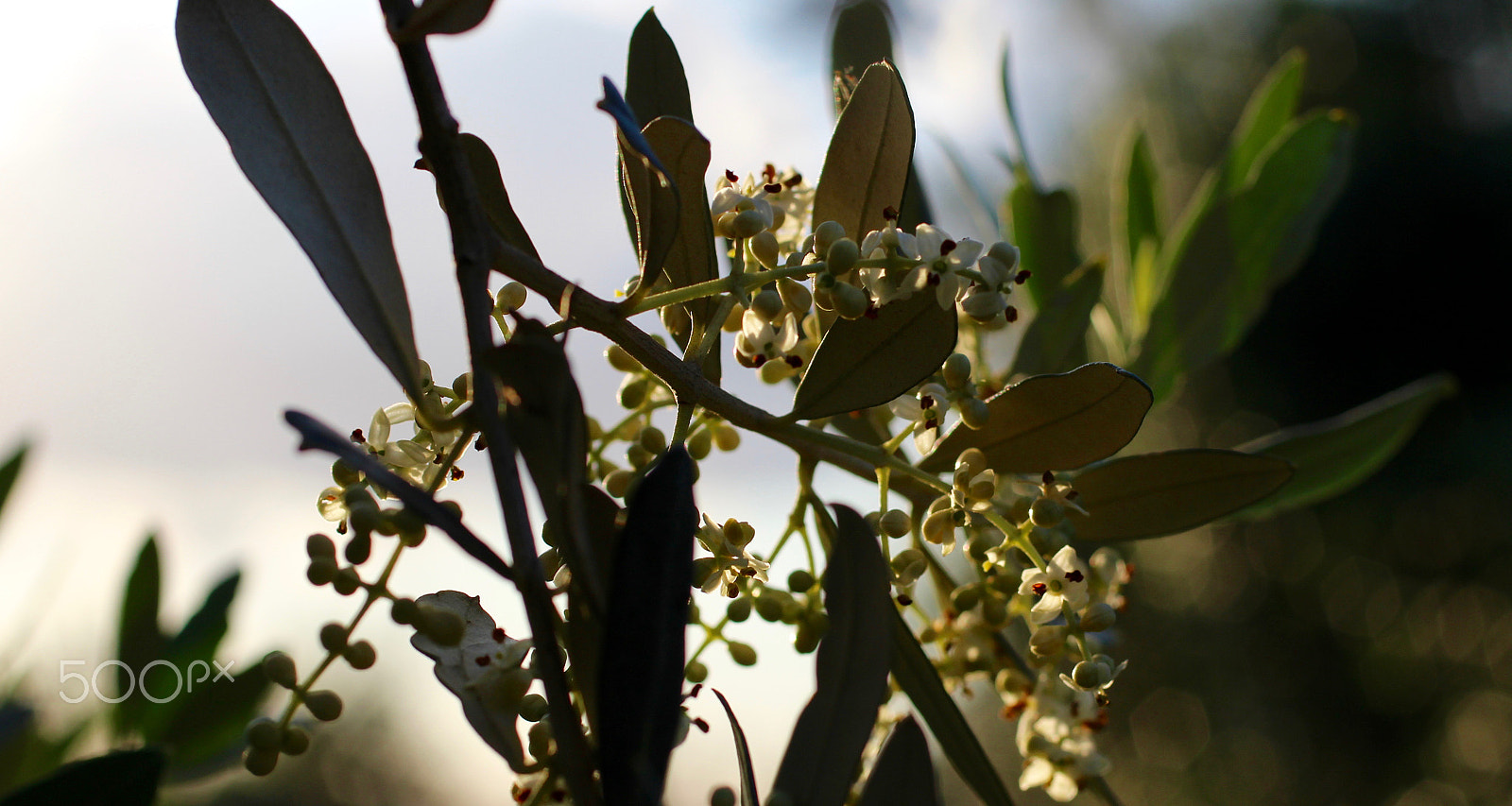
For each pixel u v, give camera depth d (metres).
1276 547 2.11
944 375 0.34
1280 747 2.01
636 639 0.28
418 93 0.29
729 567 0.32
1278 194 0.43
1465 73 2.34
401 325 0.30
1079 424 0.33
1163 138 2.33
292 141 0.31
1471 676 1.97
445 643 0.30
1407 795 1.96
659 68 0.36
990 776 0.34
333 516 0.32
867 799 0.29
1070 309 0.41
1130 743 2.05
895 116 0.34
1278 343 2.30
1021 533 0.33
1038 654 0.33
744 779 0.30
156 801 0.31
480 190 0.33
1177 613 2.08
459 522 0.28
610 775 0.27
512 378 0.28
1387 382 2.28
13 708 0.42
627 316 0.31
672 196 0.30
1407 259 2.29
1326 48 2.38
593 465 0.34
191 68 0.30
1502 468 2.04
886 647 0.30
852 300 0.32
